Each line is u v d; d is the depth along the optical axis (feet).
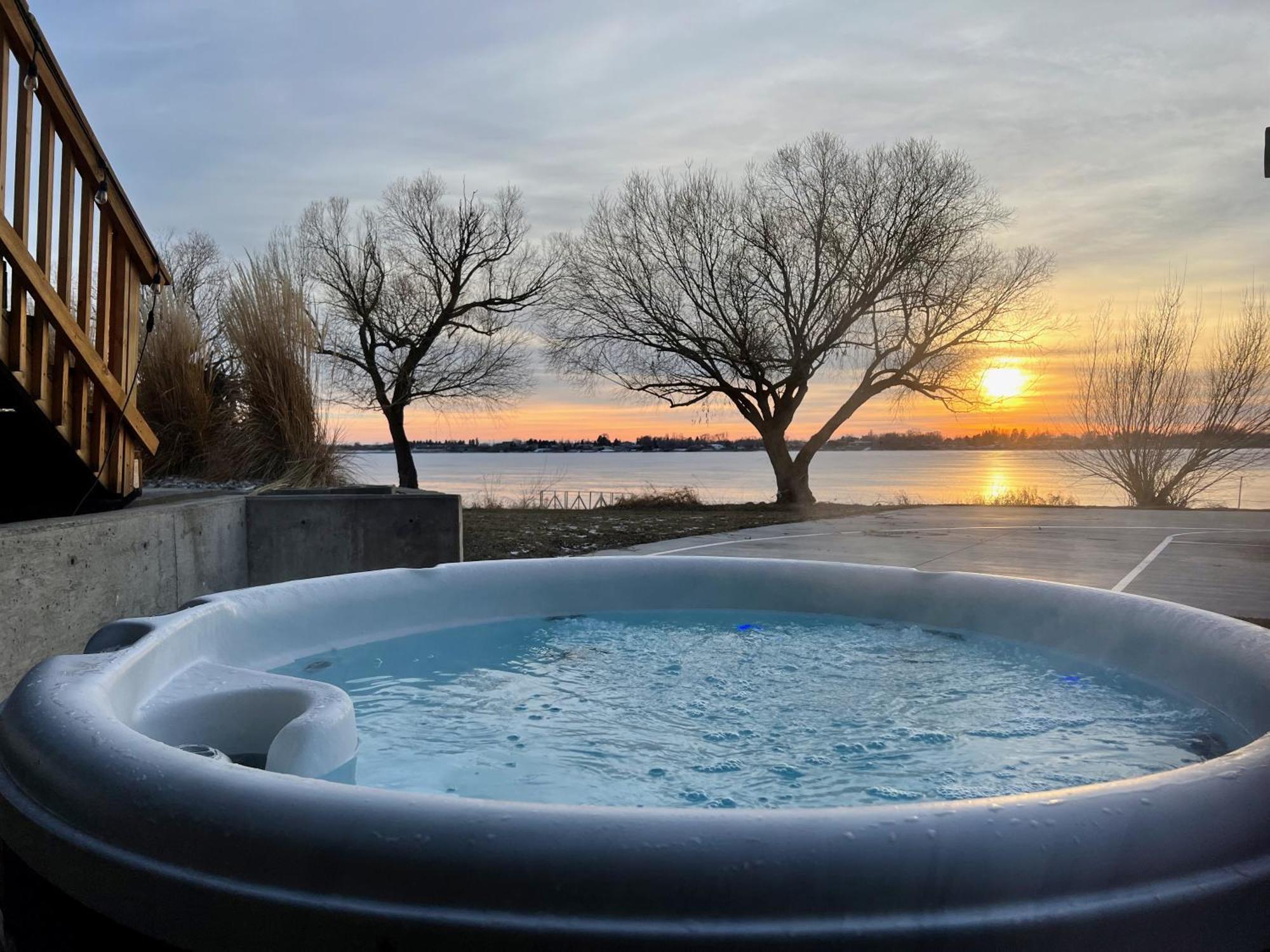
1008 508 40.37
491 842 2.43
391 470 40.83
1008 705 7.22
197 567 12.80
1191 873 2.57
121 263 11.98
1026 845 2.46
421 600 9.56
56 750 3.38
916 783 5.65
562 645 9.40
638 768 6.02
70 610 9.32
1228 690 6.03
